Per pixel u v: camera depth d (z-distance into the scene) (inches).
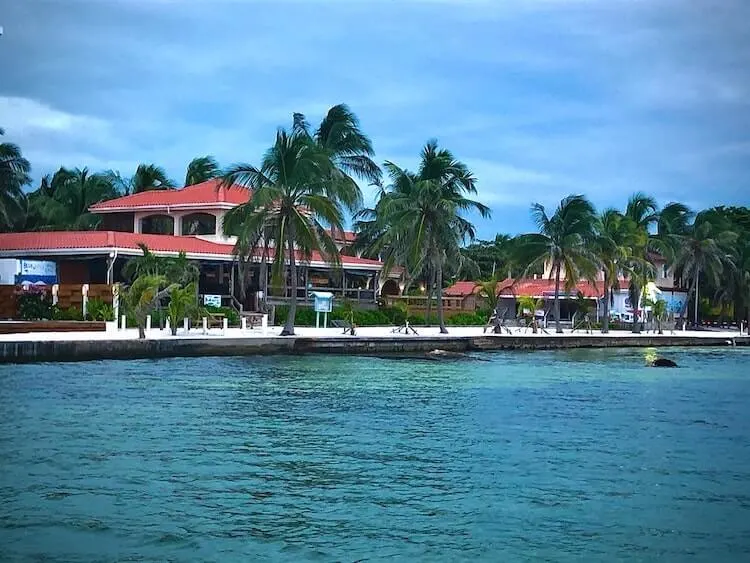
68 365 1152.2
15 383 954.1
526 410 852.0
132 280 1852.9
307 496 480.1
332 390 979.3
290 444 629.9
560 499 484.4
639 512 460.8
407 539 408.8
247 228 1581.0
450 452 613.0
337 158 2397.9
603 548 402.0
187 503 459.8
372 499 476.4
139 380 1013.8
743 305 3294.8
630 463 585.6
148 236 2082.9
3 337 1289.4
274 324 1973.4
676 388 1119.0
